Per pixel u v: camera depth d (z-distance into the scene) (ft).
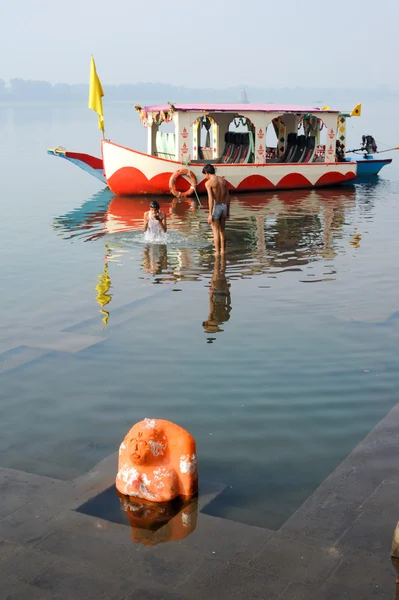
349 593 13.79
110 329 30.50
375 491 17.43
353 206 67.15
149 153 82.43
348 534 15.70
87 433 20.99
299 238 51.16
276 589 13.94
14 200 73.41
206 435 20.63
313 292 35.94
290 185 79.00
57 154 81.46
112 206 68.74
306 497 17.31
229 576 14.35
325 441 20.10
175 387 24.08
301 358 26.40
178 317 32.01
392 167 107.76
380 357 26.37
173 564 14.79
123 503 17.24
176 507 17.06
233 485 17.99
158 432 17.56
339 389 23.58
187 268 42.06
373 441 19.99
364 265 42.04
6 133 185.57
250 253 46.19
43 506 17.07
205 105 76.74
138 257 45.50
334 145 80.53
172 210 65.67
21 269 42.47
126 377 25.11
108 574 14.47
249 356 26.73
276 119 84.79
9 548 15.38
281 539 15.57
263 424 21.22
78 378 25.13
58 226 57.57
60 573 14.53
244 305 33.73
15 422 21.81
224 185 45.21
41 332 30.30
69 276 40.52
